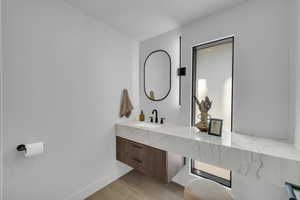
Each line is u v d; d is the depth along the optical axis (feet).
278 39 4.09
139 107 8.07
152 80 7.46
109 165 6.53
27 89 4.17
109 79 6.47
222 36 5.07
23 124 4.12
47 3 4.51
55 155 4.82
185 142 4.47
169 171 5.13
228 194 3.35
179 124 6.41
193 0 4.57
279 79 4.10
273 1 4.13
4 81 3.77
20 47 4.01
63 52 4.92
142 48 7.89
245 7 4.58
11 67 3.87
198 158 4.22
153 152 5.37
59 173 4.92
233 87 4.91
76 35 5.25
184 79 6.12
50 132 4.68
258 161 3.33
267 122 4.32
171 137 4.78
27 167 4.24
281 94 4.08
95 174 5.99
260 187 4.31
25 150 3.97
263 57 4.32
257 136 4.50
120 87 6.98
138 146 5.86
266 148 3.57
